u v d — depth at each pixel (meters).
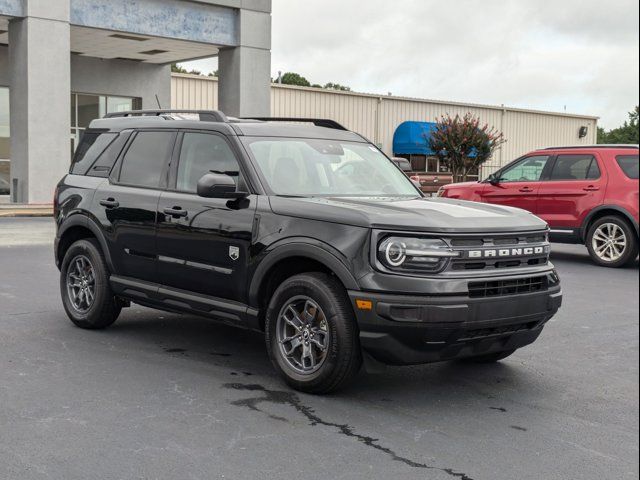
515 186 13.75
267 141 6.09
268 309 5.49
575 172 13.13
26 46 22.06
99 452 4.14
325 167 6.15
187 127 6.45
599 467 4.12
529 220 5.58
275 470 3.96
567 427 4.77
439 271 4.93
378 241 4.94
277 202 5.53
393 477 3.92
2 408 4.83
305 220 5.29
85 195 7.10
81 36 24.92
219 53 27.05
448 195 14.79
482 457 4.23
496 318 5.07
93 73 29.03
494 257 5.15
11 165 23.19
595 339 7.32
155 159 6.62
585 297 9.76
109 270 6.89
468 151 36.44
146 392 5.25
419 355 4.98
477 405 5.18
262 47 26.72
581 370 6.16
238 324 5.80
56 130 22.69
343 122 38.12
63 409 4.84
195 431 4.50
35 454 4.09
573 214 13.03
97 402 5.00
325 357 5.12
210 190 5.50
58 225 7.38
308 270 5.49
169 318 7.75
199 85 33.12
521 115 47.00
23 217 20.31
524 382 5.79
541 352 6.75
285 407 5.00
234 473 3.91
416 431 4.62
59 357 6.13
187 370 5.84
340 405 5.08
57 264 7.50
